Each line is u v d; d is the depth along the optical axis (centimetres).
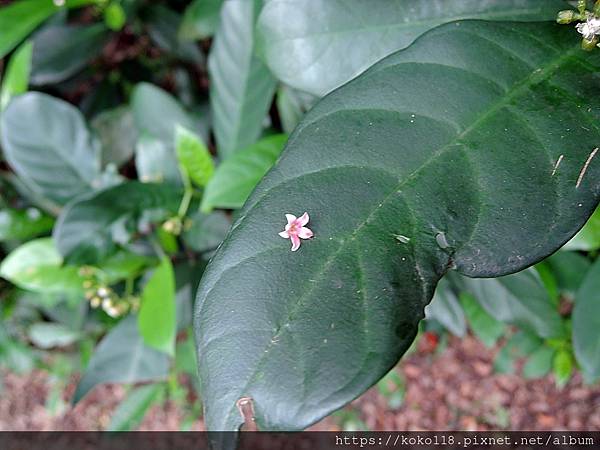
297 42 20
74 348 52
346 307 13
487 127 15
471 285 31
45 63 42
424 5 19
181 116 39
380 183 14
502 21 16
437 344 46
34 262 37
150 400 45
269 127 38
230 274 13
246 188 27
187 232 37
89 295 38
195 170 33
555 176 14
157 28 44
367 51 19
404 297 13
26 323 50
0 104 39
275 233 14
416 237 13
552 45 16
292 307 13
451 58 15
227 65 32
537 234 13
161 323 32
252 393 12
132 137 44
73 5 37
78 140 38
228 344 13
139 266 37
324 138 15
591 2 17
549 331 30
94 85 49
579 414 42
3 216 41
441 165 14
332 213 14
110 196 33
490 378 44
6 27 34
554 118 15
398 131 15
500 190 14
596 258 33
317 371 12
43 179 38
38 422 53
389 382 46
